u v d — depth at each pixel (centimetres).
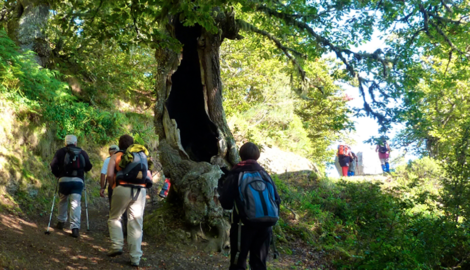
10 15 1250
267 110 1744
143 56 1565
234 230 452
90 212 896
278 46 978
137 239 550
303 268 693
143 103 1583
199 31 870
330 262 751
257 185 441
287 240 810
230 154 831
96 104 1317
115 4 645
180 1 593
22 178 783
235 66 1902
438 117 2095
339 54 934
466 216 740
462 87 2092
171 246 679
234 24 849
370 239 756
